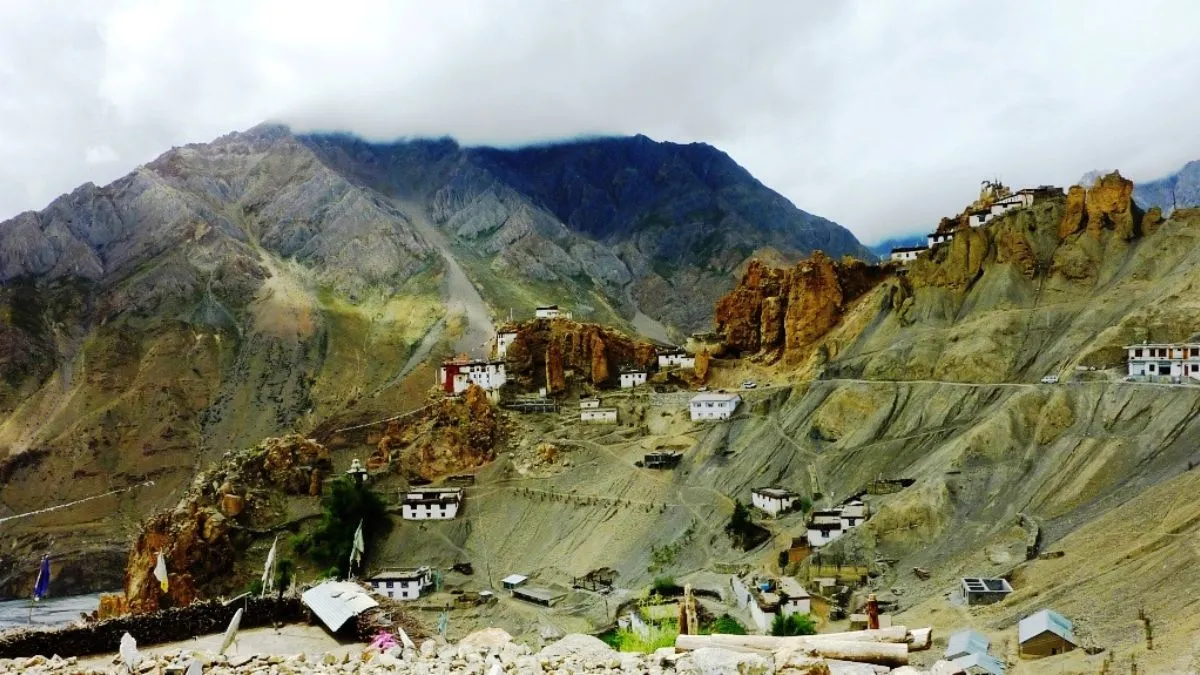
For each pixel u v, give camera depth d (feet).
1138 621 276.41
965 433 542.98
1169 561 307.17
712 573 513.45
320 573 638.12
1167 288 590.14
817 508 556.92
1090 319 606.96
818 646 121.29
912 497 486.79
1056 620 288.30
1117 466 443.32
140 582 630.33
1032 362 605.31
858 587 434.71
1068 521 411.54
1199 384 481.87
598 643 129.49
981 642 290.97
